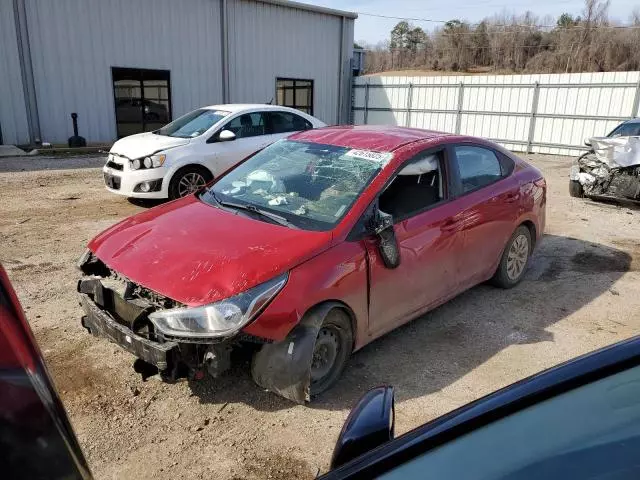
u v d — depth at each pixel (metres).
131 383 3.43
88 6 15.67
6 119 14.82
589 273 5.86
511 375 3.72
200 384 3.45
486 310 4.77
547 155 18.03
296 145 4.47
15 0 14.40
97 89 16.23
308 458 2.84
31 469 1.05
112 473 2.69
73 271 5.36
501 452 1.40
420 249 3.87
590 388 1.51
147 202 8.56
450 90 20.12
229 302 2.87
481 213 4.46
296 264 3.13
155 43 17.19
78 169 11.95
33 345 1.14
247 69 19.61
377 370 3.72
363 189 3.68
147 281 3.06
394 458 1.49
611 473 1.26
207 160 8.09
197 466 2.76
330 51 22.12
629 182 8.86
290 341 3.08
